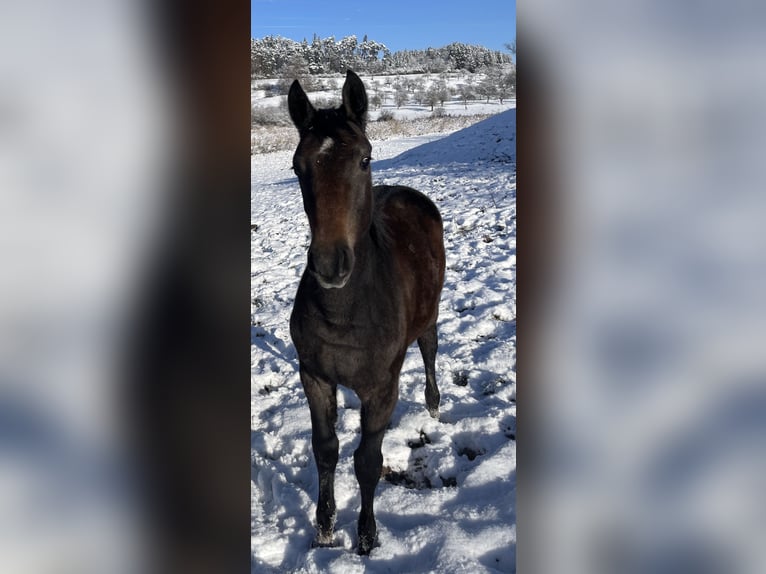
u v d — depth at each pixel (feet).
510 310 16.01
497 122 53.26
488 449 10.37
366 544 8.18
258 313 17.54
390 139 67.36
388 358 7.79
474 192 31.37
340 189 6.45
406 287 8.62
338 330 7.43
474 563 7.57
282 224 28.94
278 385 13.41
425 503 9.06
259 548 8.26
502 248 21.54
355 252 7.16
